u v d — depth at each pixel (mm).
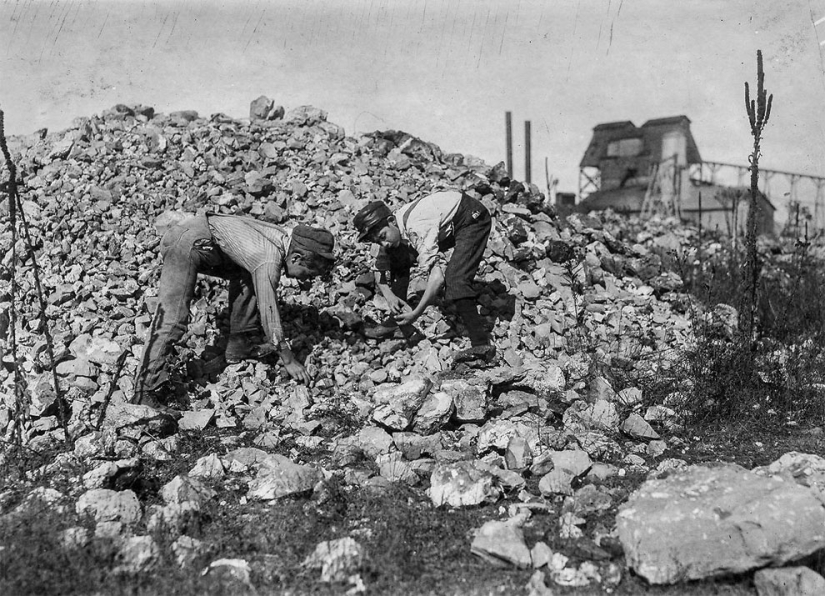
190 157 6691
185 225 4488
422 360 5059
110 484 3574
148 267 5496
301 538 3244
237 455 3977
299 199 6375
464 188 6918
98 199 6059
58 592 2799
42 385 4418
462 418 4426
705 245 10102
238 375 4824
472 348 4996
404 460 4051
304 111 7820
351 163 6949
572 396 4785
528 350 5418
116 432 4039
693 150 16516
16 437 4113
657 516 3035
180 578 2918
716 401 4789
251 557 3125
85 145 6762
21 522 3221
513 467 3881
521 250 6180
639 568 2961
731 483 3123
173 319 4426
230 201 6125
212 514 3465
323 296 5559
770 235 13312
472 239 4863
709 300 6211
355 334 5340
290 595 2820
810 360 5508
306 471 3691
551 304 5852
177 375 4738
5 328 4965
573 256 6562
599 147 17547
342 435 4359
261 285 4531
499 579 2975
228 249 4531
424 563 3084
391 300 5164
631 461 4078
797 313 6738
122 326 5051
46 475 3764
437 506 3545
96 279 5320
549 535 3262
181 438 4211
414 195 6539
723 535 2938
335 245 5891
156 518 3273
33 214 5863
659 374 5074
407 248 5172
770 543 2893
